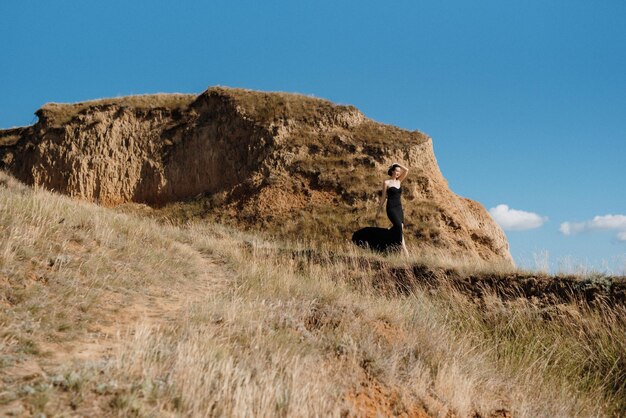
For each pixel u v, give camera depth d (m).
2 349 4.73
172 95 35.78
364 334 6.60
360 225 23.48
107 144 32.72
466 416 5.52
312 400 4.65
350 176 26.59
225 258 12.12
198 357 4.80
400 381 5.75
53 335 5.40
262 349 5.50
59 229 8.94
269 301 7.74
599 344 8.03
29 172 33.56
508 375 7.26
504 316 9.33
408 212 24.08
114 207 30.81
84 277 7.54
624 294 8.87
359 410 4.97
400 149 28.11
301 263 12.67
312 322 7.06
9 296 6.09
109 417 3.73
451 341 7.61
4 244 7.24
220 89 33.53
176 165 31.56
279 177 27.42
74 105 36.75
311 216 24.66
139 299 7.54
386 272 11.66
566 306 9.06
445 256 12.51
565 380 7.40
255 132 30.05
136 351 4.71
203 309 6.76
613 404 7.09
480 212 30.45
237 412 4.11
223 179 30.11
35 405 3.69
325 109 31.08
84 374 4.17
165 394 4.20
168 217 27.91
